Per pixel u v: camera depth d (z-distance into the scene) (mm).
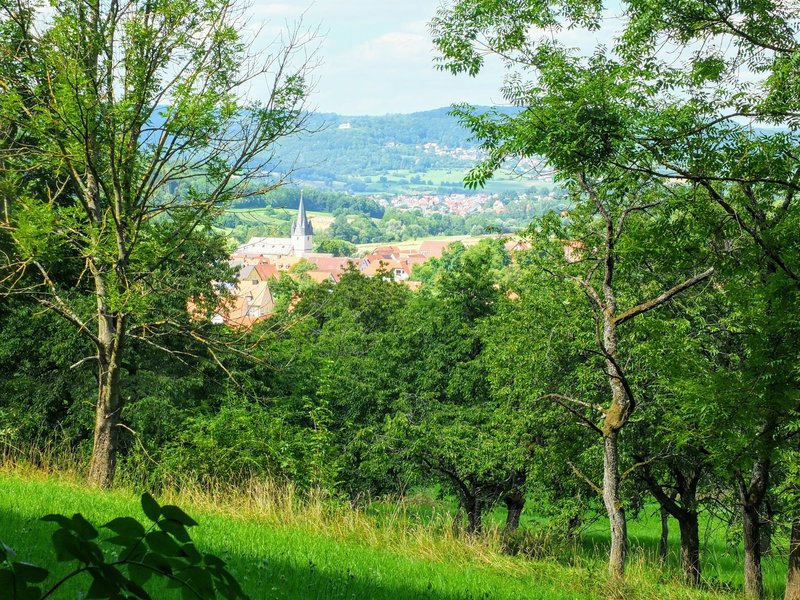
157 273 23266
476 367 38594
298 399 37812
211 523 14203
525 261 32188
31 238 19781
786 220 15898
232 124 21219
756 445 17109
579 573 16125
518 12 18516
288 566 11062
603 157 14984
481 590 12281
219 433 25453
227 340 25203
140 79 20094
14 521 10688
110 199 20672
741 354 25625
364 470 35562
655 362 18828
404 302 66812
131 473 24500
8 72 20578
